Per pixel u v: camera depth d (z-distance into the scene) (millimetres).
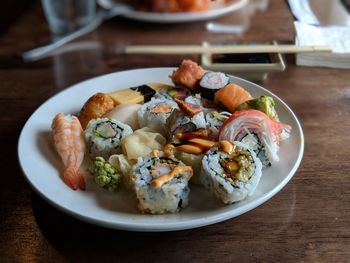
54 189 234
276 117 275
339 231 223
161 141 269
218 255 214
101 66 389
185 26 454
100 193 237
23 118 323
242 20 456
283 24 439
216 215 212
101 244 222
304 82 352
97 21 469
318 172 260
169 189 218
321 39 371
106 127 275
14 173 271
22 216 240
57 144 263
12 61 402
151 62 390
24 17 490
